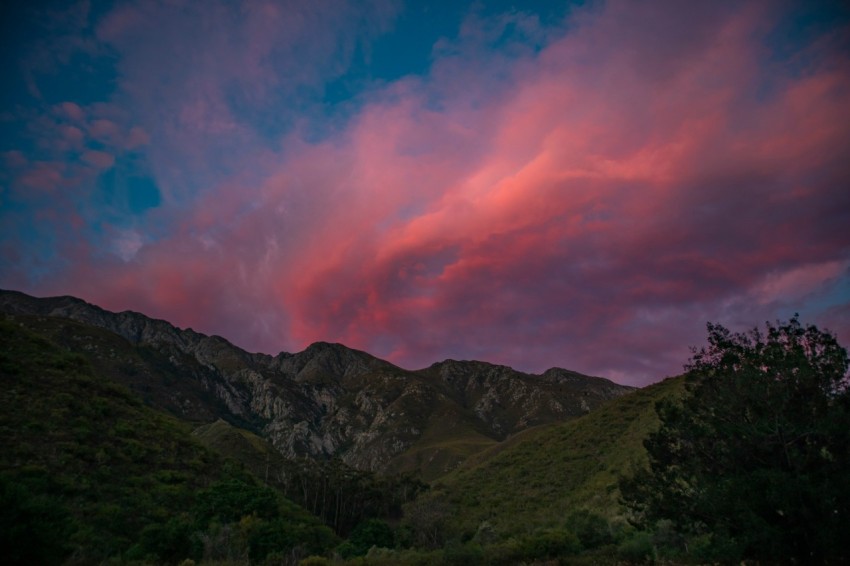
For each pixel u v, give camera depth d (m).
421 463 160.38
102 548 26.00
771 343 15.62
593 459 57.56
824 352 14.86
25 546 12.99
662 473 18.25
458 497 62.91
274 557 29.06
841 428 13.15
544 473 60.09
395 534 55.50
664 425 18.42
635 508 19.02
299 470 90.06
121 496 34.88
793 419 14.06
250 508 39.50
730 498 14.50
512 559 24.19
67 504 30.48
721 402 15.78
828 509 12.62
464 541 48.84
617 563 20.27
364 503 84.31
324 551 43.34
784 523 13.79
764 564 13.88
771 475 13.29
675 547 21.45
